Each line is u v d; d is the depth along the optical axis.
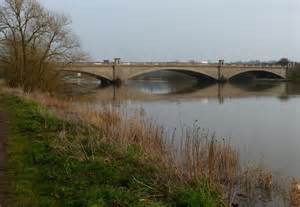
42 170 10.38
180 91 71.75
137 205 8.15
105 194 8.60
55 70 48.00
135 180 9.69
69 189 8.98
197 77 114.44
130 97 55.09
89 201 8.05
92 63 84.62
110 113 23.06
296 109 42.44
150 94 63.16
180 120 32.03
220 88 81.12
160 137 17.56
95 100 47.44
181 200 8.79
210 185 10.57
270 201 11.91
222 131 27.19
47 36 47.50
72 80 59.28
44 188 9.09
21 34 46.03
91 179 9.76
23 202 8.12
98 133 15.51
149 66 91.25
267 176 13.31
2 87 42.00
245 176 13.46
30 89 42.84
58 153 11.89
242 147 21.11
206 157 14.45
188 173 11.00
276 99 54.81
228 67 102.94
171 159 12.82
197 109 41.72
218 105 46.50
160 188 9.59
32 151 12.20
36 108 24.12
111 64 86.94
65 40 64.88
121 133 16.09
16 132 15.76
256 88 79.94
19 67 45.72
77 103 37.69
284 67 110.75
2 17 45.62
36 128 16.52
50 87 47.00
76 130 16.05
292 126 30.22
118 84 87.62
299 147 21.44
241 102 50.41
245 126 29.94
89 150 12.47
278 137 24.98
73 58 49.94
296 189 12.52
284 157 18.67
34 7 46.59
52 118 19.25
